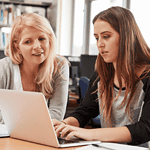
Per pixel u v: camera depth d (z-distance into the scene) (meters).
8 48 1.50
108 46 1.11
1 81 1.49
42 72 1.48
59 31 5.01
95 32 1.15
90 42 5.14
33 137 0.94
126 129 0.99
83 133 0.97
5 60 1.53
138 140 0.97
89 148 0.88
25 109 0.90
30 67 1.48
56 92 1.54
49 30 1.42
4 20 4.51
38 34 1.37
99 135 0.97
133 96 1.17
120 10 1.12
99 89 1.33
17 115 0.95
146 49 1.15
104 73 1.30
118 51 1.11
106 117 1.29
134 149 0.87
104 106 1.29
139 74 1.15
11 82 1.51
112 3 4.38
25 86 1.53
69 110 2.63
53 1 4.91
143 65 1.15
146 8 3.54
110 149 0.88
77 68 3.52
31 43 1.38
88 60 3.19
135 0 3.74
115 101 1.25
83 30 5.33
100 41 1.13
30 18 1.38
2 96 0.96
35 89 1.54
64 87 1.56
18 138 1.01
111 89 1.28
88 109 1.35
